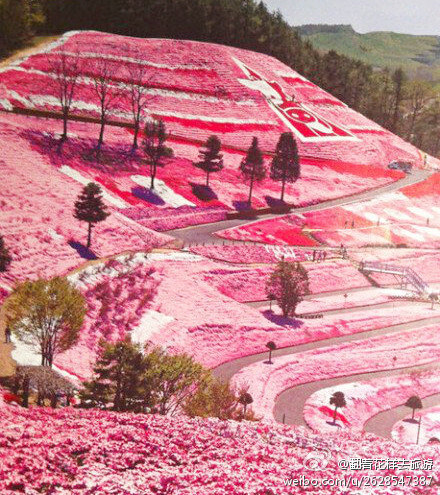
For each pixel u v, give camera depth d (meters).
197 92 186.62
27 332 61.53
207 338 86.62
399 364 89.06
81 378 62.88
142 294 91.44
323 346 92.06
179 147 157.75
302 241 133.88
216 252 115.81
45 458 22.98
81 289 85.56
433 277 132.25
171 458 24.34
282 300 99.25
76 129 145.62
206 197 140.75
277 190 156.25
